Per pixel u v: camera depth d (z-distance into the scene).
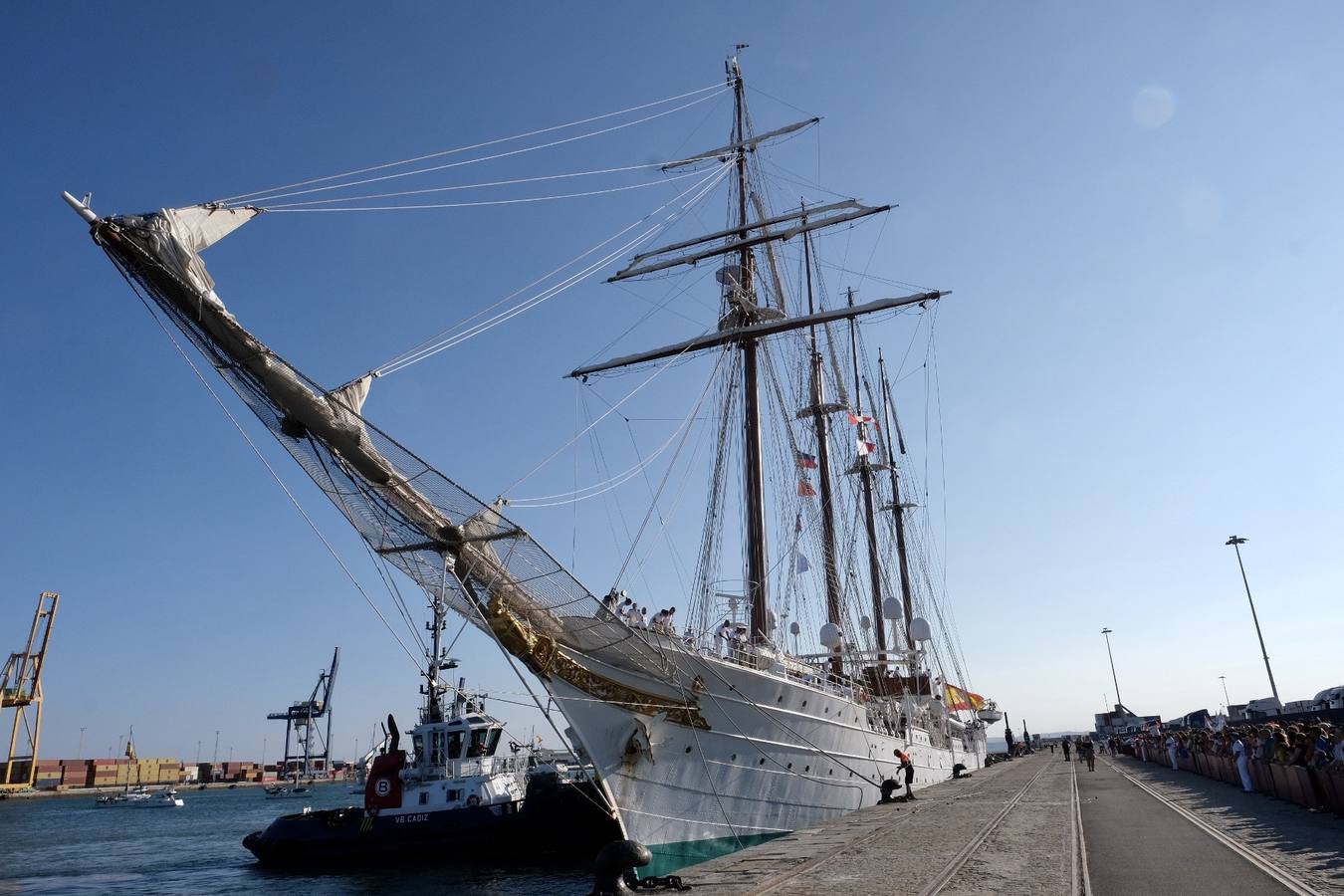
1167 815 23.52
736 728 26.80
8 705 159.38
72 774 180.25
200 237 16.34
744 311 42.28
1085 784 38.12
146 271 15.91
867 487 58.88
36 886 46.19
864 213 43.34
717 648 28.22
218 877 43.78
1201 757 40.75
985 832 20.61
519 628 22.47
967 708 71.12
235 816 107.88
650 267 46.59
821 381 52.31
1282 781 25.30
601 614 23.30
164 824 93.69
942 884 13.74
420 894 32.09
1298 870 13.90
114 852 63.56
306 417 18.02
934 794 34.28
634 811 24.62
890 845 18.83
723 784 26.61
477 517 20.36
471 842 39.44
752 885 14.18
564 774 43.22
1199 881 13.57
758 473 37.50
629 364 43.94
